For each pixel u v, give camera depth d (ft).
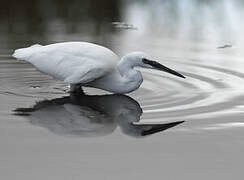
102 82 36.99
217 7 81.71
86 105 33.32
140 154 24.67
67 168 22.89
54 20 66.80
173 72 37.06
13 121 29.43
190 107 32.35
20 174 22.20
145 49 51.78
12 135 27.04
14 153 24.59
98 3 82.07
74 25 64.39
